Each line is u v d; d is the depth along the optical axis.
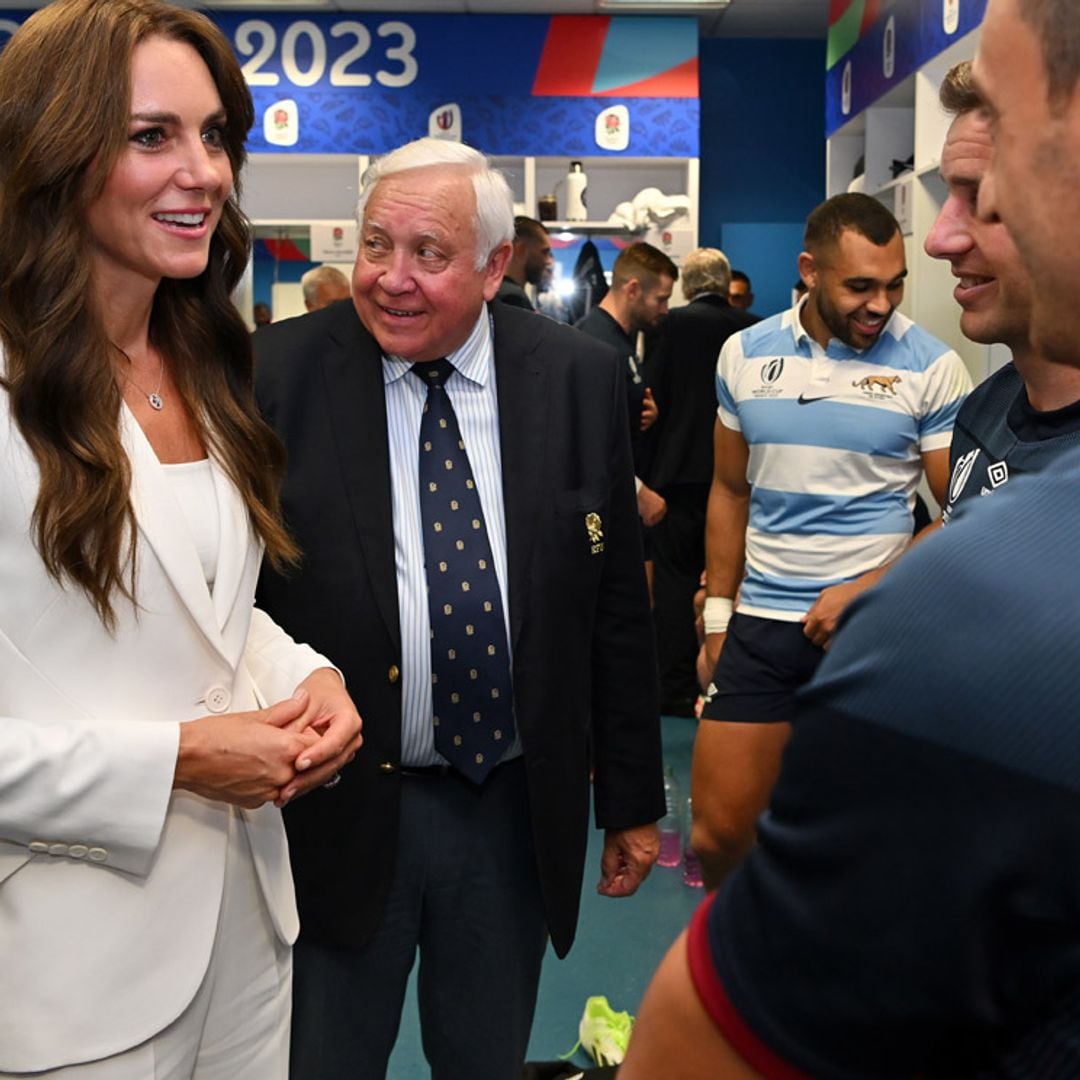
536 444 1.80
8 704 1.24
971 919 0.48
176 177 1.29
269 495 1.50
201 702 1.35
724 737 2.78
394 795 1.74
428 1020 1.92
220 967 1.41
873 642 0.51
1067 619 0.47
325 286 5.64
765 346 2.82
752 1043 0.53
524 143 8.08
